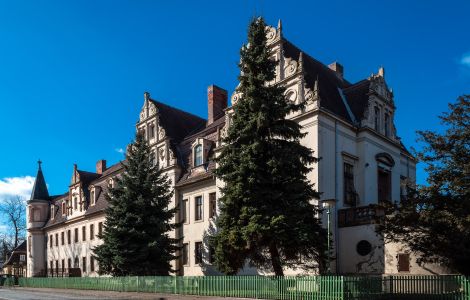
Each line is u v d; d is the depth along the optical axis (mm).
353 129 32750
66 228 61562
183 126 47312
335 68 42000
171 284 27719
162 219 34469
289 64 31875
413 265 24516
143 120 46531
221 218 23141
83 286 38312
